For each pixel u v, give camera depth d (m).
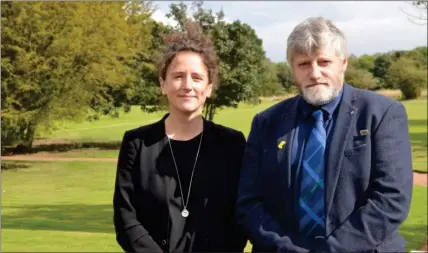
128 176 2.83
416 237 7.45
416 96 43.00
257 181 2.62
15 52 16.89
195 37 2.90
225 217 2.83
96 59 19.53
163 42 2.96
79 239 6.32
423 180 14.25
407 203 2.33
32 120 18.22
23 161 17.66
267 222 2.52
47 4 17.16
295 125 2.56
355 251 2.30
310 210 2.44
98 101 23.39
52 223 7.70
